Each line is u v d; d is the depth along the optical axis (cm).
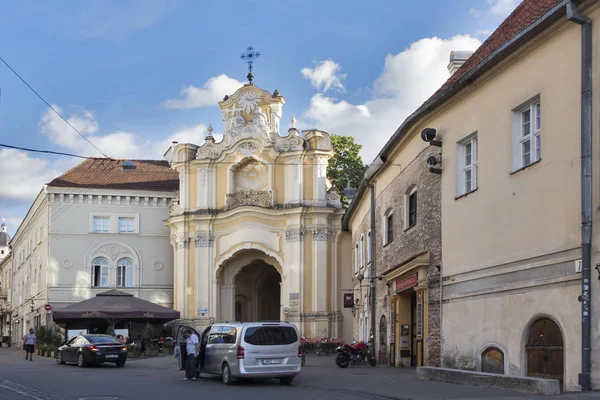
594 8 1512
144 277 5375
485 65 1883
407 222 2642
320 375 2430
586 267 1499
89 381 2225
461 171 2125
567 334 1562
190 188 5209
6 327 7756
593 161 1506
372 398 1627
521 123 1819
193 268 5112
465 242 2050
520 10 2191
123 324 4775
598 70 1501
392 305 2869
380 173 3111
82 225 5322
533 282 1694
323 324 4900
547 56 1669
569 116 1584
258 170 5156
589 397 1363
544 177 1669
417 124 2405
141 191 5403
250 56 5316
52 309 5147
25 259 6412
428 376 2033
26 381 2214
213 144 5184
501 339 1828
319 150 5012
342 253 5053
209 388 1977
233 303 5175
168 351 4391
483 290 1930
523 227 1748
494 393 1571
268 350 2080
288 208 5000
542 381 1493
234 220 5088
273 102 5206
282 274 4994
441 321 2191
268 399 1636
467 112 2064
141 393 1820
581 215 1523
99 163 5684
